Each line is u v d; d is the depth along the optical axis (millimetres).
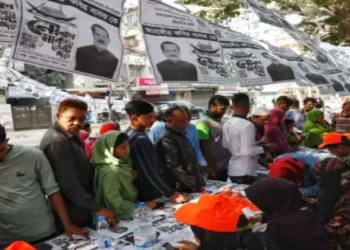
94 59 1862
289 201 1669
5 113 20828
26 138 17297
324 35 6824
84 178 2523
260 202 1698
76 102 2414
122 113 16359
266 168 4332
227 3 5438
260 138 4777
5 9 1620
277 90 21891
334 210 2422
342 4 5766
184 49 2547
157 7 2580
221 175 4020
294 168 3223
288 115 6176
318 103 8961
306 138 5660
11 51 1562
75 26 1841
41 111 22141
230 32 3365
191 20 2799
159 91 24531
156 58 2334
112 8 2092
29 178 2262
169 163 3055
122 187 2615
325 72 4285
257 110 4824
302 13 5633
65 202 2434
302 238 1581
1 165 2186
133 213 2568
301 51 5887
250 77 2996
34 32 1657
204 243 1538
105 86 16328
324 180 2439
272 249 1536
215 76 2605
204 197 1678
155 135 3871
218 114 4086
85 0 1970
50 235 2359
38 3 1731
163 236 2221
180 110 3072
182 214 1637
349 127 5934
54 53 1707
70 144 2404
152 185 2807
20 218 2217
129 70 10672
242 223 1534
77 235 2275
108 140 2574
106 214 2385
